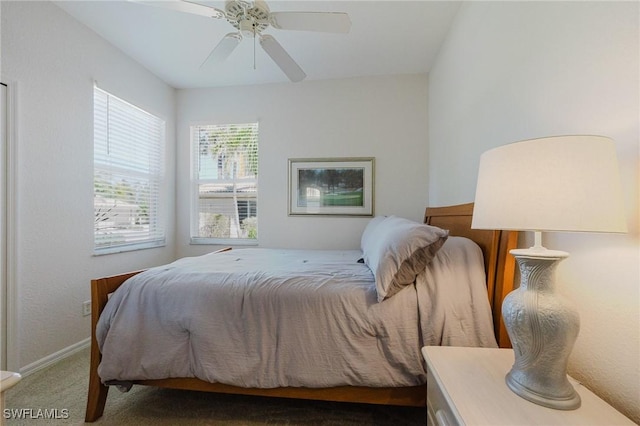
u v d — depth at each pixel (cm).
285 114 329
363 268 176
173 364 135
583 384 94
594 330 91
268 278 146
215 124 343
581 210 69
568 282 102
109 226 259
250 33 171
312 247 325
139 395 163
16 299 181
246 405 154
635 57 77
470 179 191
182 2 148
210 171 349
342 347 126
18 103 182
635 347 77
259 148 334
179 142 347
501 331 121
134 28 233
